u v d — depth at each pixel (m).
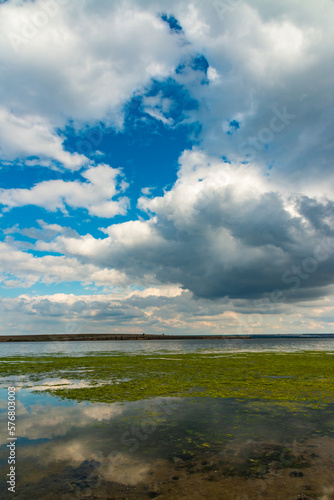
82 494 7.52
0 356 54.50
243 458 9.45
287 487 7.75
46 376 27.03
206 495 7.43
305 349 76.12
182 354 56.09
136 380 24.20
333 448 10.13
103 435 11.55
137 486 7.89
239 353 58.25
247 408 15.22
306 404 15.98
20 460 9.43
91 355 55.22
